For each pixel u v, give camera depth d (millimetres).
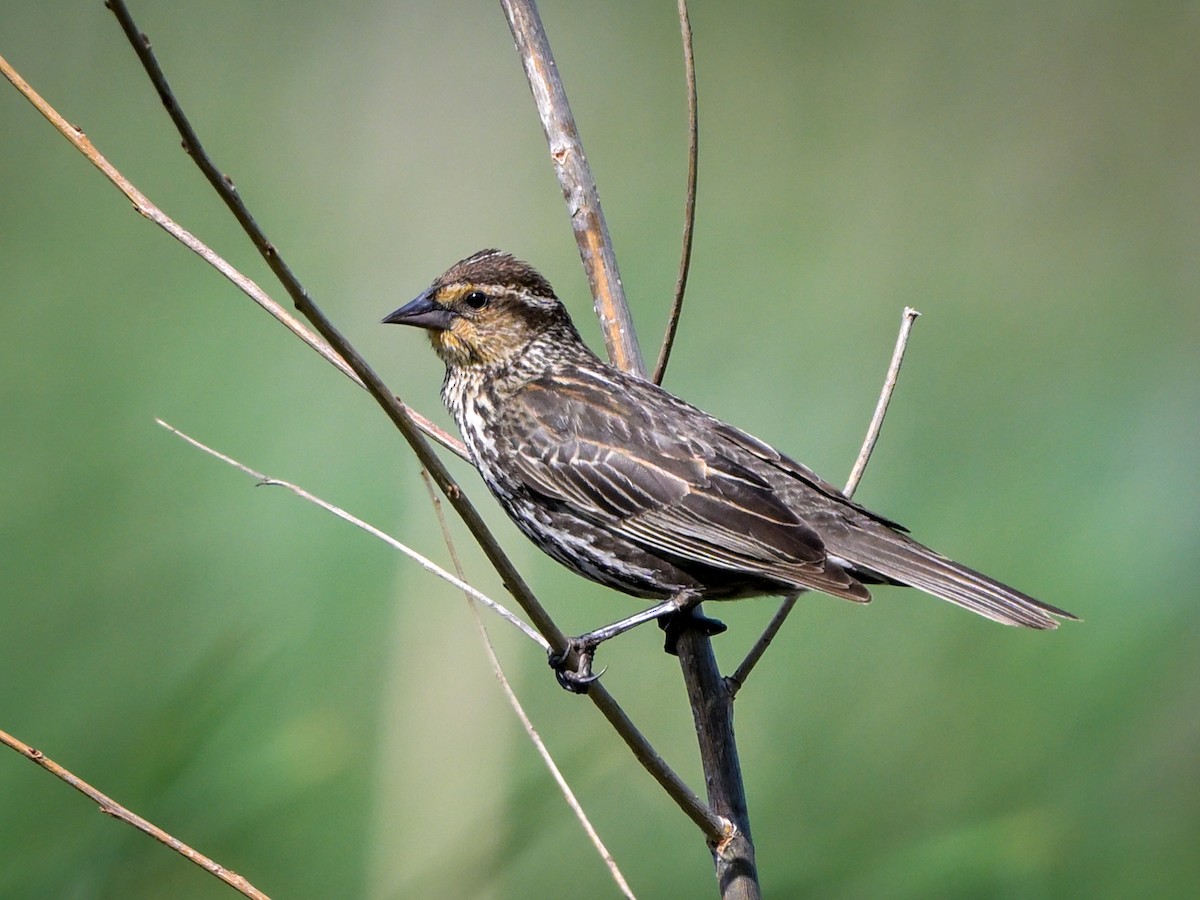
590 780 10484
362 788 10117
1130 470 12625
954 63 16141
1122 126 16141
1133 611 11445
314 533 11406
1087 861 10266
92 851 8836
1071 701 11094
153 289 12750
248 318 12648
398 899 9703
